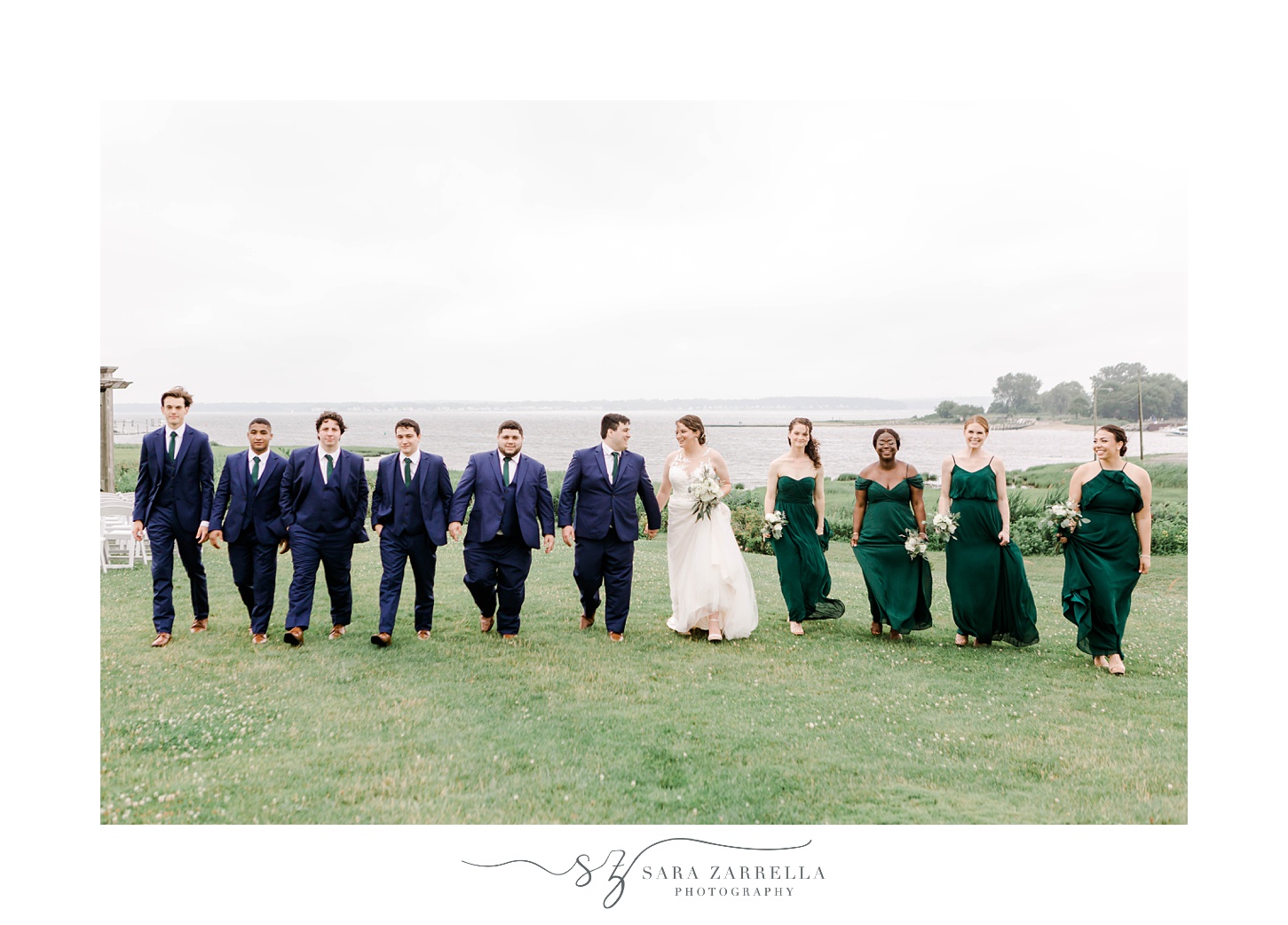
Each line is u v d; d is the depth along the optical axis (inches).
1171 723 171.6
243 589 240.4
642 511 530.3
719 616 240.8
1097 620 213.5
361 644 226.1
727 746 156.3
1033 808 134.8
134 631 237.0
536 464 240.8
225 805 130.6
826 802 135.5
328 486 226.1
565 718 169.3
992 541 235.6
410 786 137.9
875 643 243.6
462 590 305.6
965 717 174.6
